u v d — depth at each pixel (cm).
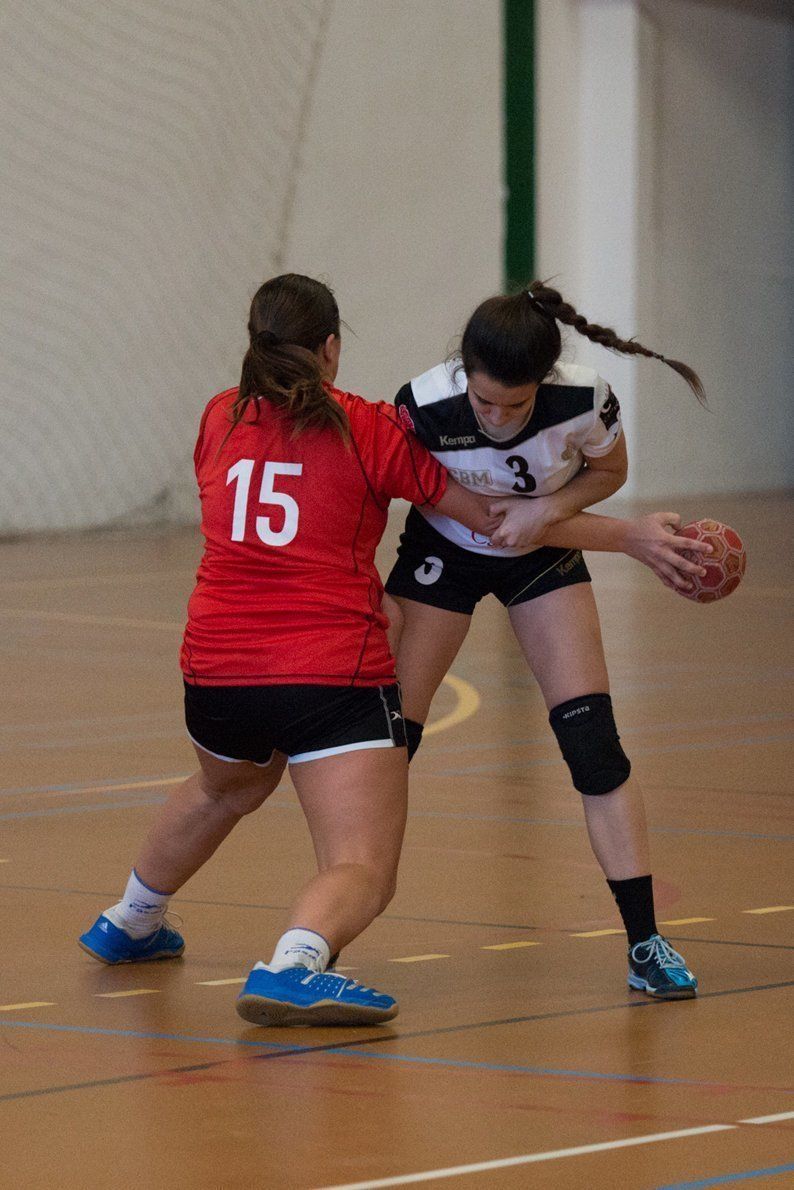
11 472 4688
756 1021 941
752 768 1764
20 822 1506
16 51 4619
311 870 1330
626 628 3070
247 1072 848
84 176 4800
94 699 2245
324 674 953
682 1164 714
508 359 937
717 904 1220
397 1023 941
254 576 975
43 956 1096
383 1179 695
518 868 1337
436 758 1830
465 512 1006
